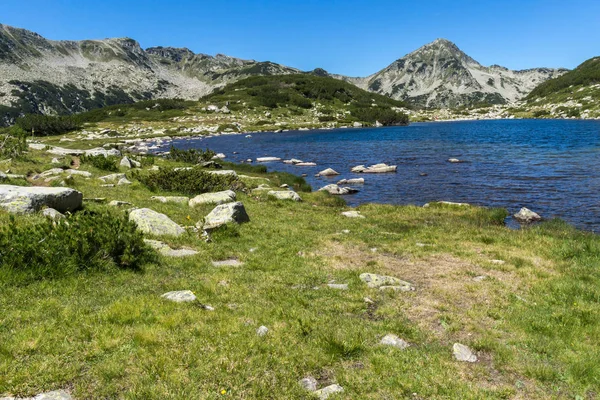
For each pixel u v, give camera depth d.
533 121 175.62
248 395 6.46
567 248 17.06
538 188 36.12
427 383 7.16
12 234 11.16
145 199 23.58
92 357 7.14
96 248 12.11
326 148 85.25
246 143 103.88
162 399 6.14
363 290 11.92
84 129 140.75
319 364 7.62
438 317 10.18
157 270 12.40
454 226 22.78
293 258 15.17
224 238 17.19
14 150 34.84
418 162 57.94
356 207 29.64
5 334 7.60
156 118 175.62
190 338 8.07
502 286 12.60
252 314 9.62
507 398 6.89
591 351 8.50
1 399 5.83
